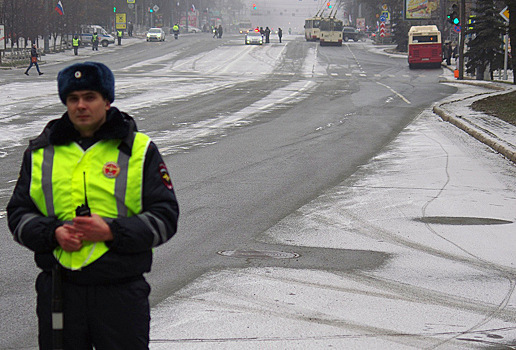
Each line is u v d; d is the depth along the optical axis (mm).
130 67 59781
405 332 6566
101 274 3613
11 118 24750
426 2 86125
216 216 11219
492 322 6867
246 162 16438
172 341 6219
